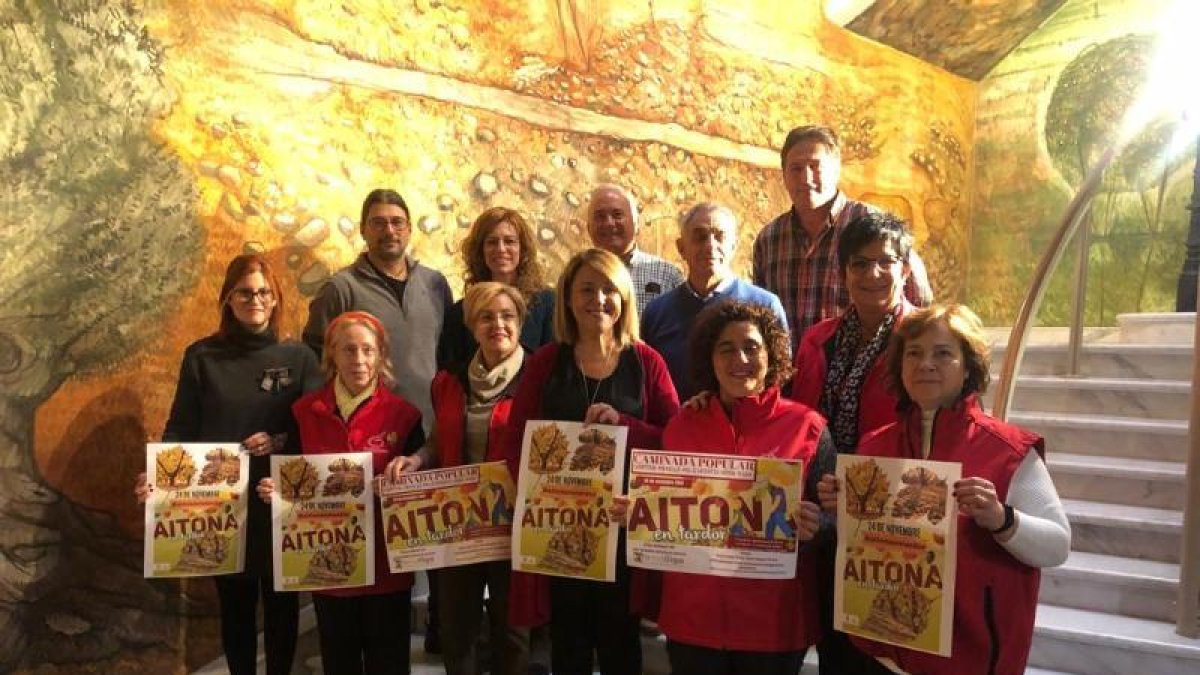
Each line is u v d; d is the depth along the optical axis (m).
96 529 3.47
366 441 2.91
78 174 3.38
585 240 5.42
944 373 2.04
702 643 2.27
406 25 4.61
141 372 3.62
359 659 2.93
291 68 4.16
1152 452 3.79
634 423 2.59
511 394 2.90
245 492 2.93
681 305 3.12
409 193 4.64
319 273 4.29
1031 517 1.91
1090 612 3.06
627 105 5.61
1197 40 3.96
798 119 6.52
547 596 2.76
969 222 7.42
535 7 5.16
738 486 2.25
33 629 3.28
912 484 2.00
